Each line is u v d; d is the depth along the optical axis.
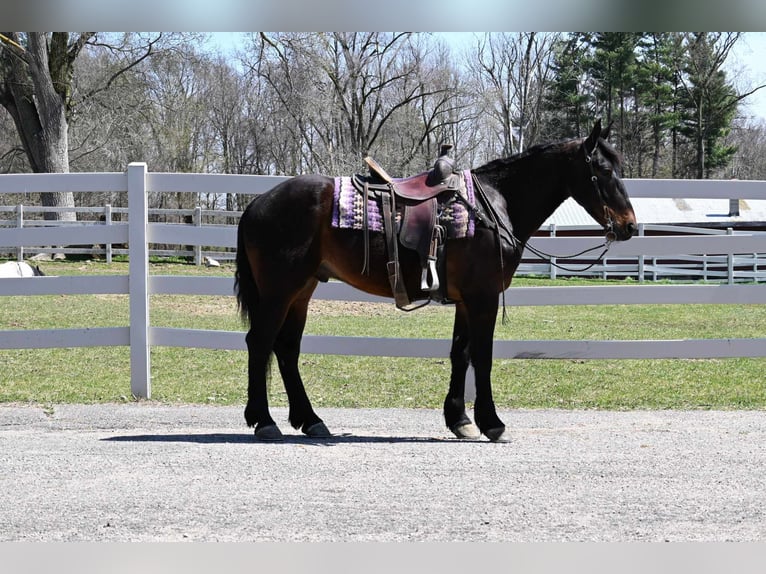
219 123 48.84
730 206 36.97
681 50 56.94
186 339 8.71
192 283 8.70
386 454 6.11
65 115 31.69
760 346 8.52
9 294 8.60
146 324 8.66
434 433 7.13
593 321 16.67
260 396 6.65
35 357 11.48
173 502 4.86
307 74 33.91
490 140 51.53
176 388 9.30
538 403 8.66
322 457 5.99
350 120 41.25
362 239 6.50
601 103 58.16
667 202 38.97
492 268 6.64
